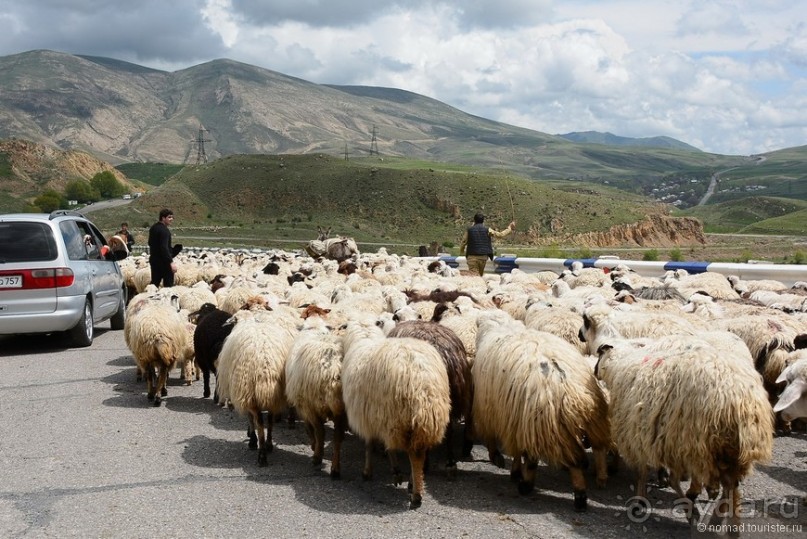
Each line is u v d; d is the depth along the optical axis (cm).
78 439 834
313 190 17650
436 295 1276
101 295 1493
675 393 593
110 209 16438
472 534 589
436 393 662
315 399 742
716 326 939
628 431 633
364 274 1991
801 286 1588
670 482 686
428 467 769
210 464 764
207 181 18500
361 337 773
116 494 671
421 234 15400
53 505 643
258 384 775
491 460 774
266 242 12181
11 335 1559
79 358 1287
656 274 2236
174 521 613
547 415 635
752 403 561
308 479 727
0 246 1278
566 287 1347
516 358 672
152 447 813
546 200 16525
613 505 656
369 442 716
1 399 1004
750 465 573
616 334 824
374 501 666
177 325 1007
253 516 627
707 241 15088
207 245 11200
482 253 1966
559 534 588
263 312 972
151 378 1010
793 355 816
